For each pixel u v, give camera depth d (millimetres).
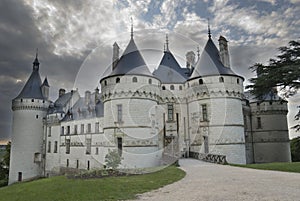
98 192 7723
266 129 30859
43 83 40812
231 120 20875
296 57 17859
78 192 7922
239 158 20531
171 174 11086
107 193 7535
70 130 32469
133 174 11383
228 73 21797
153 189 7891
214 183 8508
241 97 22094
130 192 7555
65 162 32344
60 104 39219
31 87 39844
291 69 16141
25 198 8305
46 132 38406
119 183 8914
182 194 6922
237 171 11953
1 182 40531
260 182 8367
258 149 30828
